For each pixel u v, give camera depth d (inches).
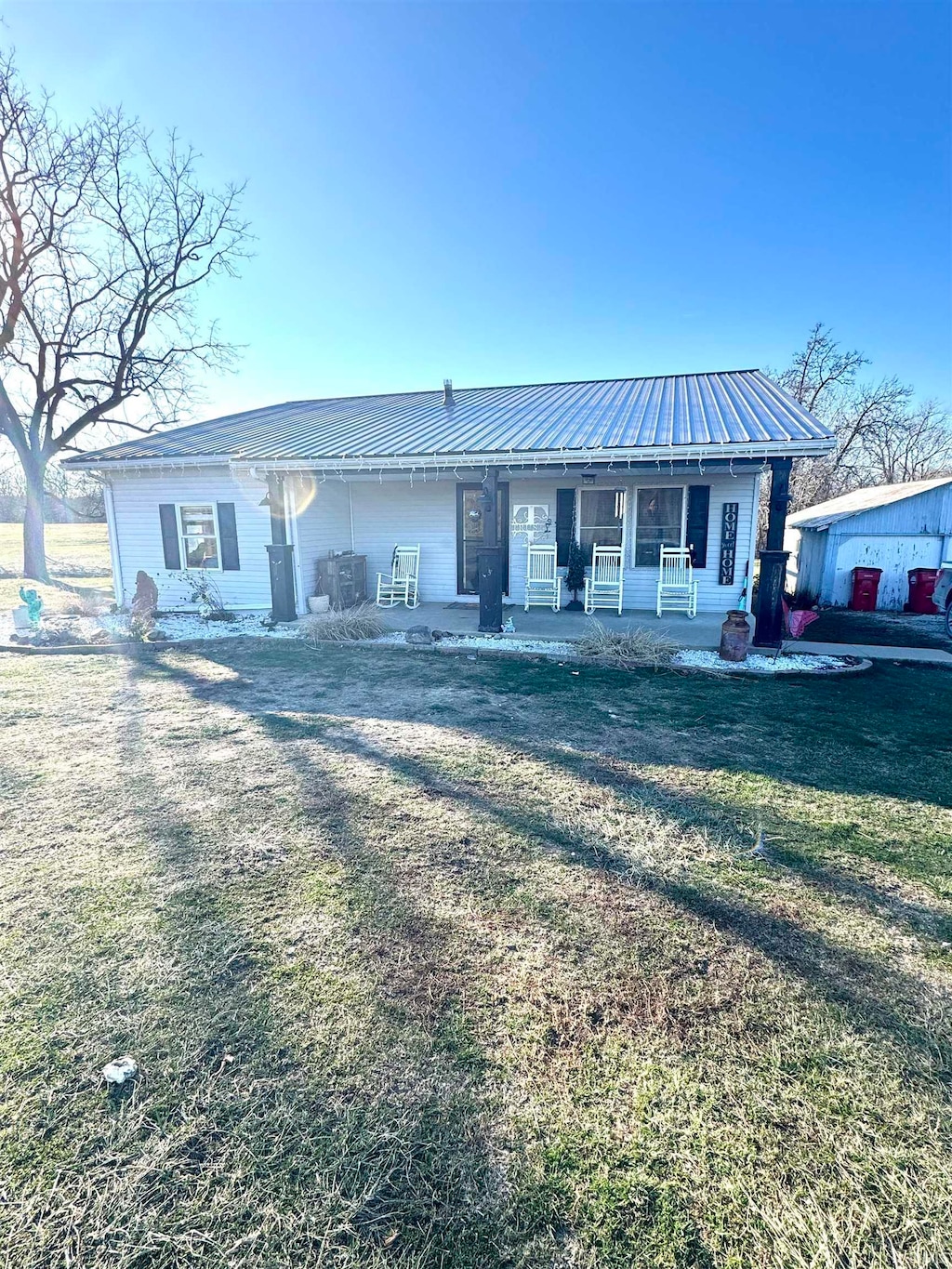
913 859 129.8
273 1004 91.1
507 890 119.0
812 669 286.4
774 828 142.4
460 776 170.1
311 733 204.7
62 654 330.3
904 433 1165.1
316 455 371.9
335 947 103.2
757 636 327.6
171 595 470.0
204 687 263.0
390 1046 83.7
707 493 416.8
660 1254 59.5
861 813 149.6
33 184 598.2
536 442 341.7
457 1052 82.6
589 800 155.9
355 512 488.4
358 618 366.6
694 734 204.7
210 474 444.8
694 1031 86.4
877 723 217.0
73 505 1137.4
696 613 426.3
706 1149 69.8
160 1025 87.2
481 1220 62.7
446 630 371.9
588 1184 66.0
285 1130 72.1
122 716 223.5
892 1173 67.2
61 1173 67.2
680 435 323.6
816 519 575.5
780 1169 67.7
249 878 123.0
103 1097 76.2
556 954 101.6
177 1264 58.7
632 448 310.5
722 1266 58.6
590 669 293.1
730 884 121.0
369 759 182.2
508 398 516.7
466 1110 74.5
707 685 266.7
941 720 221.3
